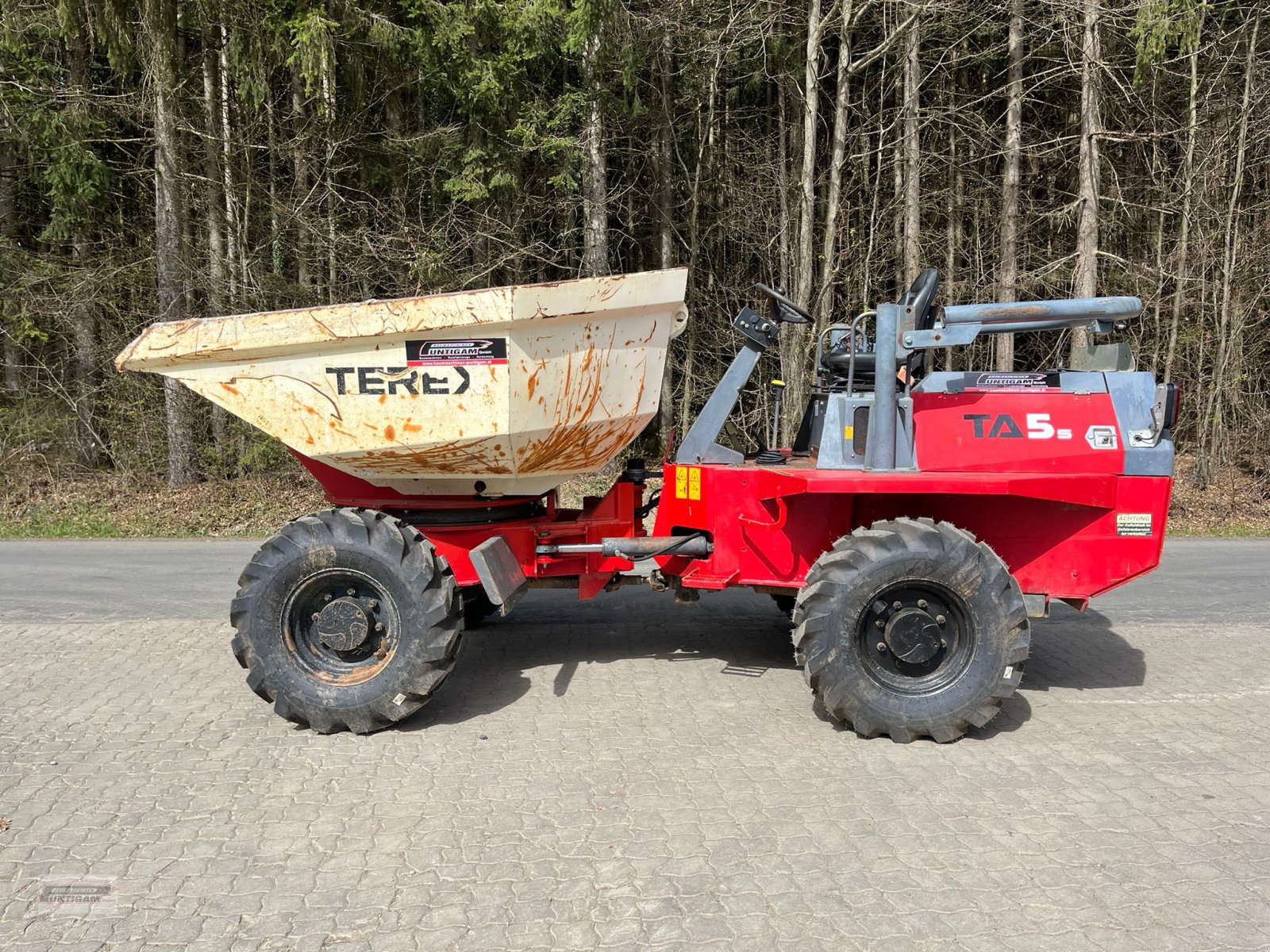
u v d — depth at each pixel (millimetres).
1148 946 2693
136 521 12125
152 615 6758
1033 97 18328
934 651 4215
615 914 2852
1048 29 15305
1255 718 4660
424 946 2689
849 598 4188
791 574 4828
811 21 12969
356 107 12961
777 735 4352
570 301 4258
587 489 7867
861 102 15398
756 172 17016
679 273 4434
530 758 4062
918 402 4641
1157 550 4613
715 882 3033
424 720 4543
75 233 14227
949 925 2795
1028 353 17703
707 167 17562
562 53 14320
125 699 4855
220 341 4215
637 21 14188
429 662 4285
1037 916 2844
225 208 13953
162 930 2775
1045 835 3377
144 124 14180
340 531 4336
